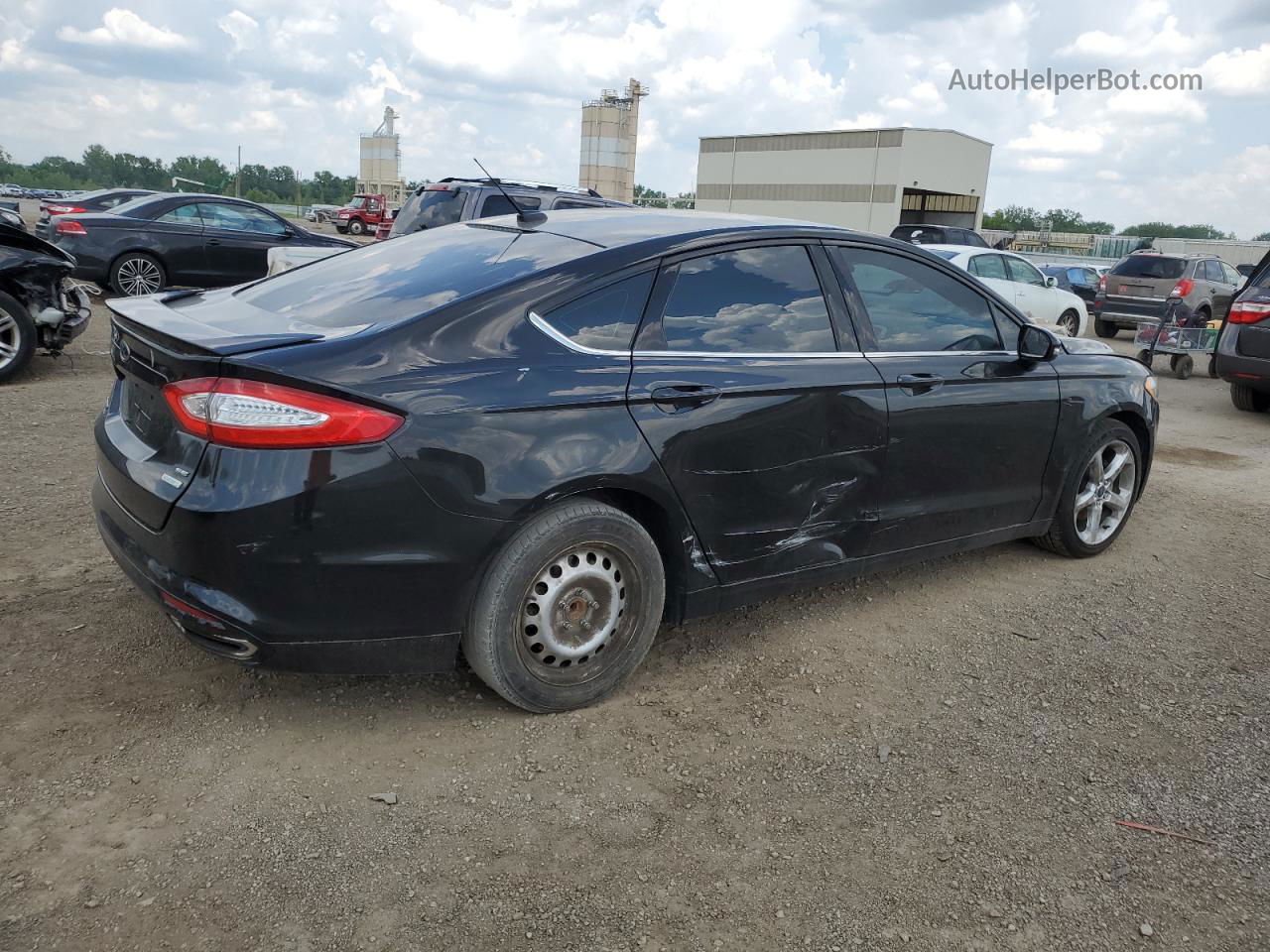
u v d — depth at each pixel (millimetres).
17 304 7441
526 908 2293
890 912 2350
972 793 2857
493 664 2932
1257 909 2430
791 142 59438
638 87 73812
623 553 3109
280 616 2604
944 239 22297
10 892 2217
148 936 2127
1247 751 3170
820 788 2842
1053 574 4727
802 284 3596
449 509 2699
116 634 3451
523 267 3109
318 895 2289
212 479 2533
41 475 5152
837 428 3541
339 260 3799
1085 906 2404
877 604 4246
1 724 2861
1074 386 4504
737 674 3518
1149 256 17766
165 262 13133
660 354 3158
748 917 2309
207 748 2840
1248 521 5820
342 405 2555
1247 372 9430
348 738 2949
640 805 2717
